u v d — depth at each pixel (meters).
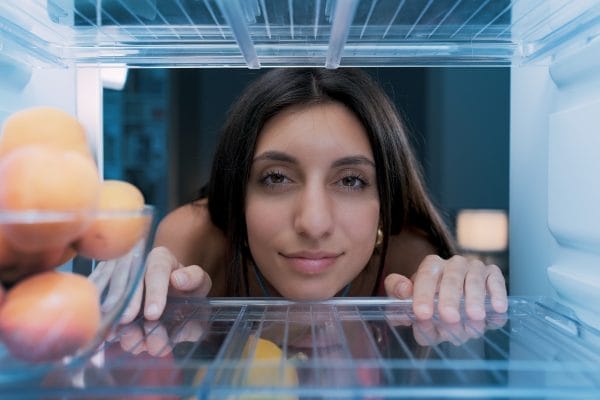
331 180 0.80
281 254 0.76
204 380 0.36
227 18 0.48
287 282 0.77
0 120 0.59
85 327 0.37
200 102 2.24
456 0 0.54
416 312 0.56
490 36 0.64
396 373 0.39
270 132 0.78
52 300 0.36
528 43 0.65
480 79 2.06
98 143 0.76
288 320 0.56
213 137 2.23
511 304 0.62
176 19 0.59
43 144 0.40
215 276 1.20
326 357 0.43
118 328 0.53
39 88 0.70
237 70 2.22
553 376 0.39
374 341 0.48
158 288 0.59
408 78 2.08
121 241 0.41
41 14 0.57
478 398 0.36
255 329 0.53
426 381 0.37
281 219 0.75
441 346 0.47
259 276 1.05
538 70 0.74
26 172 0.35
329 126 0.77
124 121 2.26
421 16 0.58
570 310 0.58
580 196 0.60
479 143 2.08
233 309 0.61
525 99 0.79
